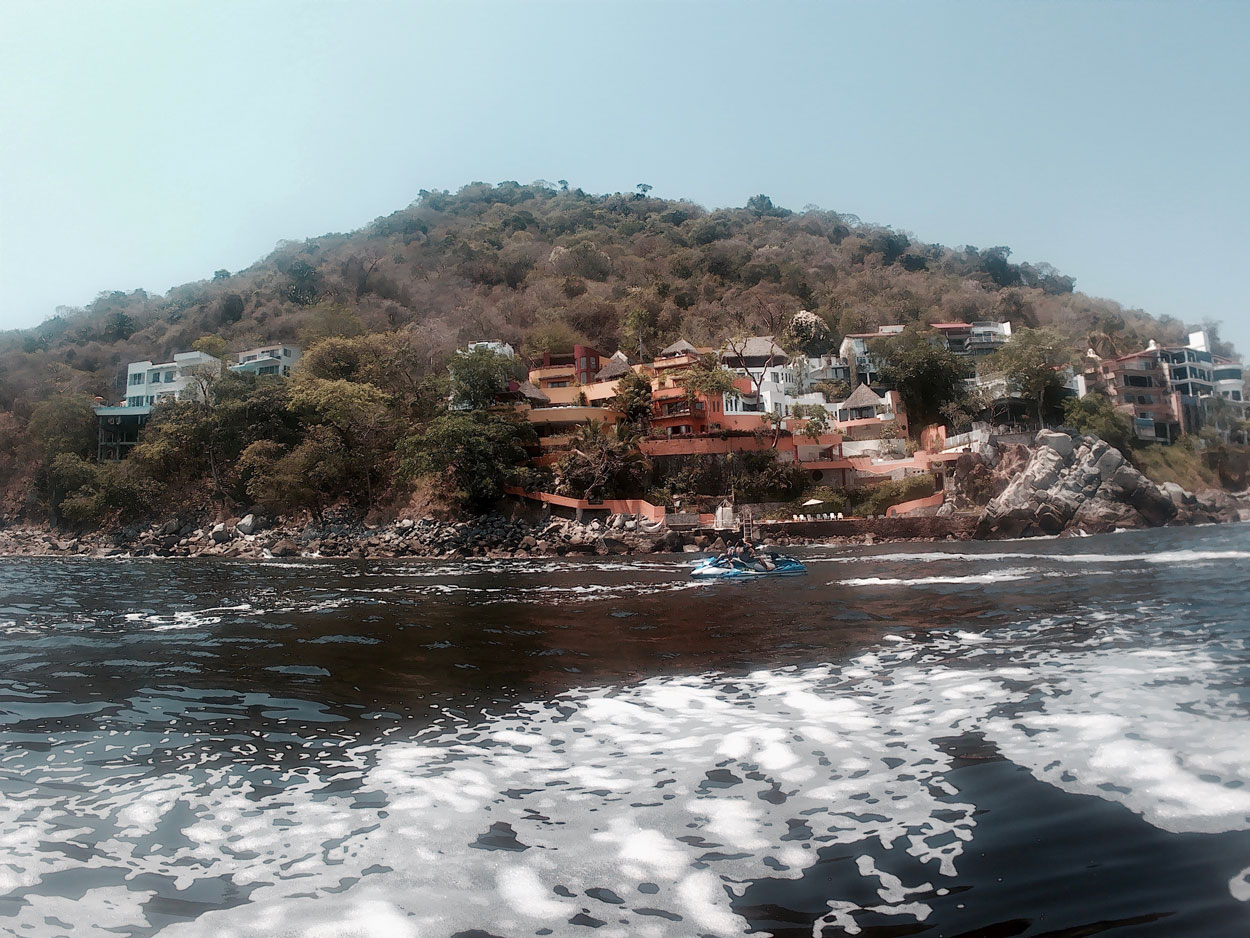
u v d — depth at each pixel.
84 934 4.49
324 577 32.47
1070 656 11.27
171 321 113.12
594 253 119.25
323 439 62.81
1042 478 57.09
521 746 8.06
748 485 61.88
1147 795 5.96
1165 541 39.50
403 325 97.88
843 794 6.39
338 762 7.62
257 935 4.44
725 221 158.12
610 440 59.50
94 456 77.56
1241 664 10.20
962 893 4.70
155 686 10.94
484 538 54.31
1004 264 147.00
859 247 144.62
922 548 45.06
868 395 74.44
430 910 4.70
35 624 17.53
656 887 4.94
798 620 16.47
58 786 7.01
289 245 148.38
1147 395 83.44
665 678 11.12
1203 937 4.07
